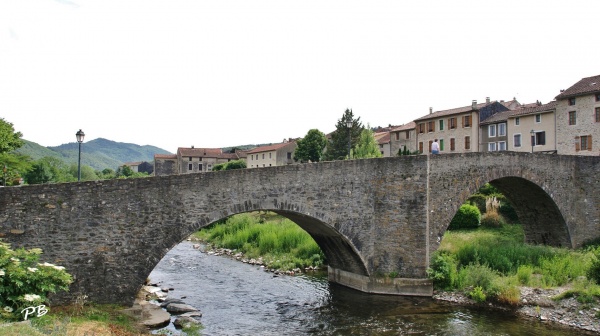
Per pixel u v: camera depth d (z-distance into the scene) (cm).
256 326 1956
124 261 1855
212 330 1892
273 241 3747
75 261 1781
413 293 2402
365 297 2402
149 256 1894
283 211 2216
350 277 2647
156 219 1909
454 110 6338
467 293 2327
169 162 10956
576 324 1950
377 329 1917
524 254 2767
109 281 1831
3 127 3169
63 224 1769
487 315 2094
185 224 1956
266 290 2608
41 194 1744
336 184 2322
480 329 1909
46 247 1739
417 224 2430
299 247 3541
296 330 1906
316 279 2903
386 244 2433
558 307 2097
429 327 1938
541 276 2444
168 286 2691
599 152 4659
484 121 5906
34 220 1728
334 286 2702
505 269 2572
